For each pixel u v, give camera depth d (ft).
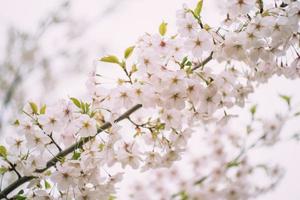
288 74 3.89
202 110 3.66
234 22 3.68
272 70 3.89
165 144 3.87
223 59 3.76
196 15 3.65
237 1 3.64
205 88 3.62
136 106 3.71
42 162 3.64
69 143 3.66
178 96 3.62
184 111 3.84
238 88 3.89
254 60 3.67
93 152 3.62
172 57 3.66
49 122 3.64
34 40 6.45
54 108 3.64
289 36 3.64
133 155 3.81
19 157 3.67
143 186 6.75
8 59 6.36
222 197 5.95
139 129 3.76
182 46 3.65
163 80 3.59
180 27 3.65
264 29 3.59
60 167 3.60
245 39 3.61
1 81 6.04
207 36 3.62
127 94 3.63
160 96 3.62
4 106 5.06
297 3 3.57
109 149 3.66
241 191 5.92
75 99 3.66
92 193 3.73
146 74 3.61
